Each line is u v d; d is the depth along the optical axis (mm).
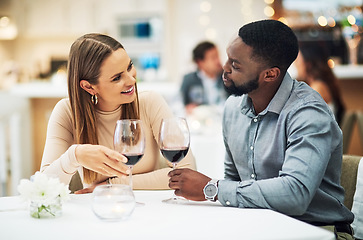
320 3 5637
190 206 1283
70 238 998
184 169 1356
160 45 6676
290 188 1244
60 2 6961
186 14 6613
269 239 979
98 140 1739
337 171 1465
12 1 6945
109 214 1119
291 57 1411
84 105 1676
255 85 1429
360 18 5203
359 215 1562
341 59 5141
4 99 4883
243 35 1397
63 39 7262
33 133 5465
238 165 1589
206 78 4613
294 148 1317
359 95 4668
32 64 7305
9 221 1146
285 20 5789
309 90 1437
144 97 1875
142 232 1031
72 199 1381
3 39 7098
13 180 4883
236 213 1194
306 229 1039
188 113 4492
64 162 1428
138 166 1810
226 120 1631
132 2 6680
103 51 1575
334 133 1390
